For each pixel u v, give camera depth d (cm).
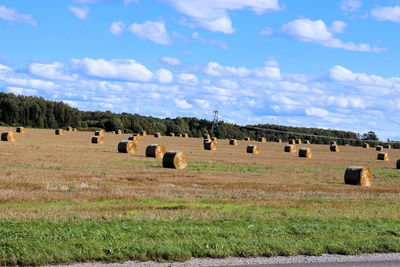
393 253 1159
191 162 4481
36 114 15925
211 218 1508
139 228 1264
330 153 8488
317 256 1109
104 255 1015
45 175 2702
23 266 960
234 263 1026
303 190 2583
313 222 1503
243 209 1795
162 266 986
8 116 15688
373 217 1670
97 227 1277
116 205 1786
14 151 4612
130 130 16062
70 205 1772
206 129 18312
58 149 5303
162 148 4900
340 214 1723
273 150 8338
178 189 2370
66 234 1166
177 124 18400
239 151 7175
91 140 8012
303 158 6294
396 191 2759
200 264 1009
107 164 3756
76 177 2683
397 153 10138
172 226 1332
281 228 1358
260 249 1112
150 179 2794
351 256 1120
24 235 1147
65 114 16700
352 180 3198
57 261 984
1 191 2034
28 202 1817
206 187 2520
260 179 3131
